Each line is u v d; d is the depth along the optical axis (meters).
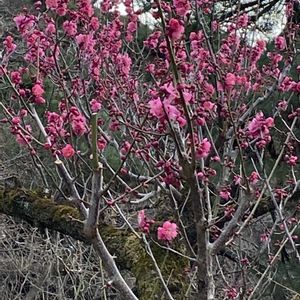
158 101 1.96
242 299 2.57
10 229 7.78
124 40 4.68
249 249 5.49
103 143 2.92
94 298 6.87
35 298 7.17
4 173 7.58
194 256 2.41
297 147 5.26
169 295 2.23
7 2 8.29
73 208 4.09
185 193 3.63
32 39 3.05
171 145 3.79
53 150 2.30
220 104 3.06
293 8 4.72
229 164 3.00
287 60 3.84
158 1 1.83
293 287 5.69
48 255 7.01
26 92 2.58
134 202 3.75
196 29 4.27
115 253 3.72
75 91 3.28
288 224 4.07
